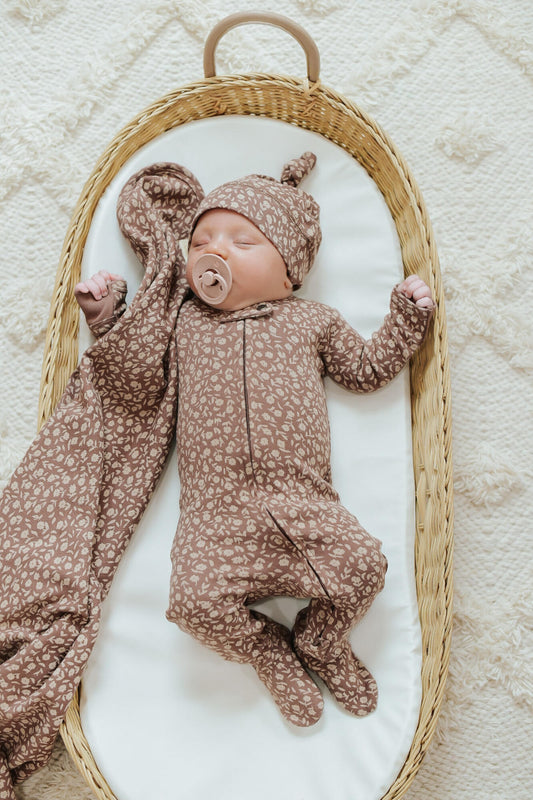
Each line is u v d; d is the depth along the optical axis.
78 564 1.34
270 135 1.58
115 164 1.55
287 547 1.28
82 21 1.81
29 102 1.77
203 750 1.36
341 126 1.56
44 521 1.38
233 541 1.28
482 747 1.51
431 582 1.39
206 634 1.26
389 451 1.47
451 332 1.66
